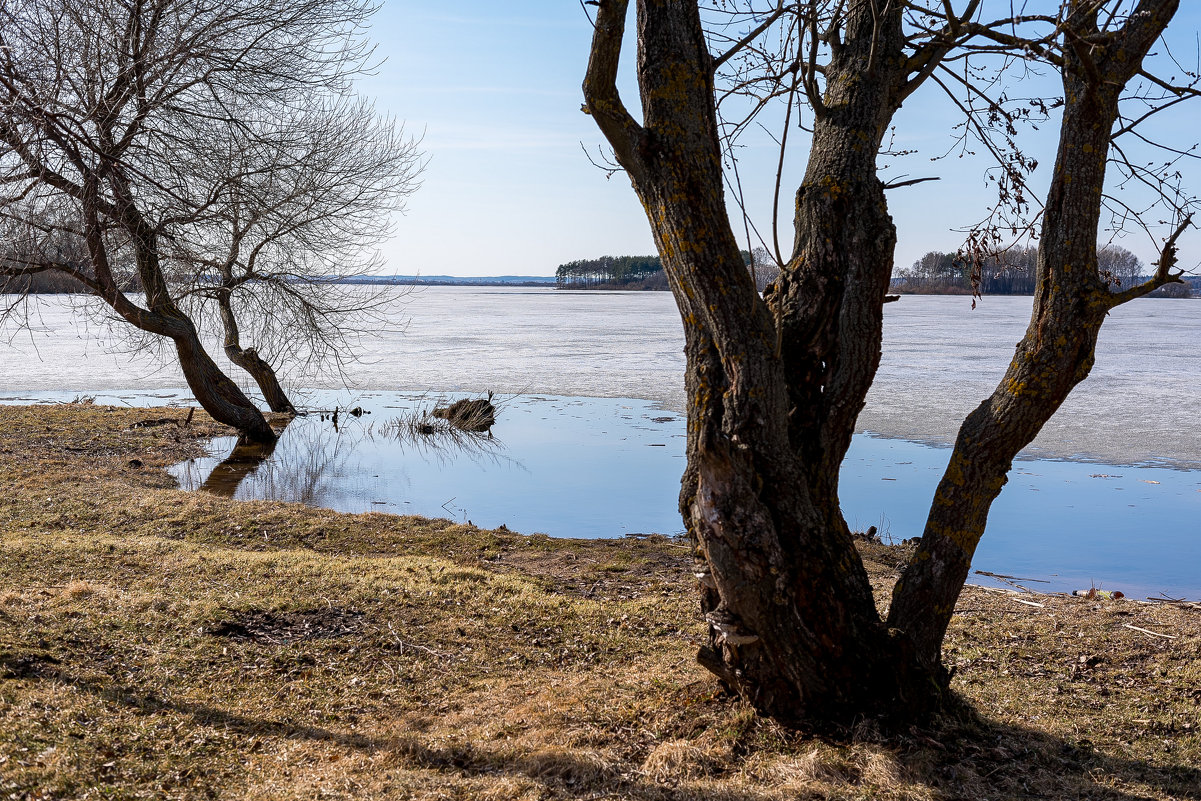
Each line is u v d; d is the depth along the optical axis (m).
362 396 27.64
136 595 7.21
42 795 3.87
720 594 4.61
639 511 13.97
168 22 15.02
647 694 5.49
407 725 5.27
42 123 8.82
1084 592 9.50
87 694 5.12
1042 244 4.70
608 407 25.33
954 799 4.24
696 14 4.39
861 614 4.73
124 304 16.30
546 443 20.11
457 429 21.77
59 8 12.58
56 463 15.13
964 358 37.19
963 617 7.86
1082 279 4.55
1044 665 6.65
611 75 4.30
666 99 4.31
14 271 14.11
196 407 23.48
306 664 6.20
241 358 24.56
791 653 4.64
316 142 18.91
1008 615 7.96
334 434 21.41
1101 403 24.84
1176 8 4.55
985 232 4.98
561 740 4.89
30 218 12.81
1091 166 4.54
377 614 7.27
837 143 4.88
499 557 10.30
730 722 4.87
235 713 5.25
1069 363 4.57
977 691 5.96
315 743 4.90
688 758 4.59
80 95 11.52
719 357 4.55
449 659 6.48
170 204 13.89
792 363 4.79
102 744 4.50
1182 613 7.90
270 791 4.22
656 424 22.64
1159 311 102.25
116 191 12.14
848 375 4.73
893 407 24.02
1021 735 5.10
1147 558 11.46
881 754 4.50
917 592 4.93
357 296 22.27
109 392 26.73
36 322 58.88
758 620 4.54
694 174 4.30
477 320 74.00
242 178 16.47
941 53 4.85
